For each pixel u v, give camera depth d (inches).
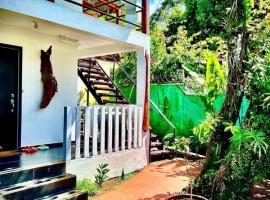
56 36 277.4
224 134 171.5
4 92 241.1
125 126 271.0
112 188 224.1
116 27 263.6
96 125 238.4
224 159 165.5
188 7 545.3
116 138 256.4
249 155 161.8
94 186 216.5
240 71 168.4
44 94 265.0
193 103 345.1
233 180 166.7
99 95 358.6
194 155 313.9
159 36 498.9
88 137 232.2
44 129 269.4
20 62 250.8
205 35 501.0
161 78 461.4
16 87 248.7
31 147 250.4
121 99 386.3
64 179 193.8
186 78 409.4
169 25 581.3
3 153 232.5
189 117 350.6
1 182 173.0
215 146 174.9
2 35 238.4
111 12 402.9
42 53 264.7
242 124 171.9
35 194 177.0
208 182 175.8
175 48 446.9
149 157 297.9
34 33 260.1
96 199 198.8
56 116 280.7
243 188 166.6
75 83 299.1
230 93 170.9
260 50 170.6
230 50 170.9
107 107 248.8
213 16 482.0
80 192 192.1
